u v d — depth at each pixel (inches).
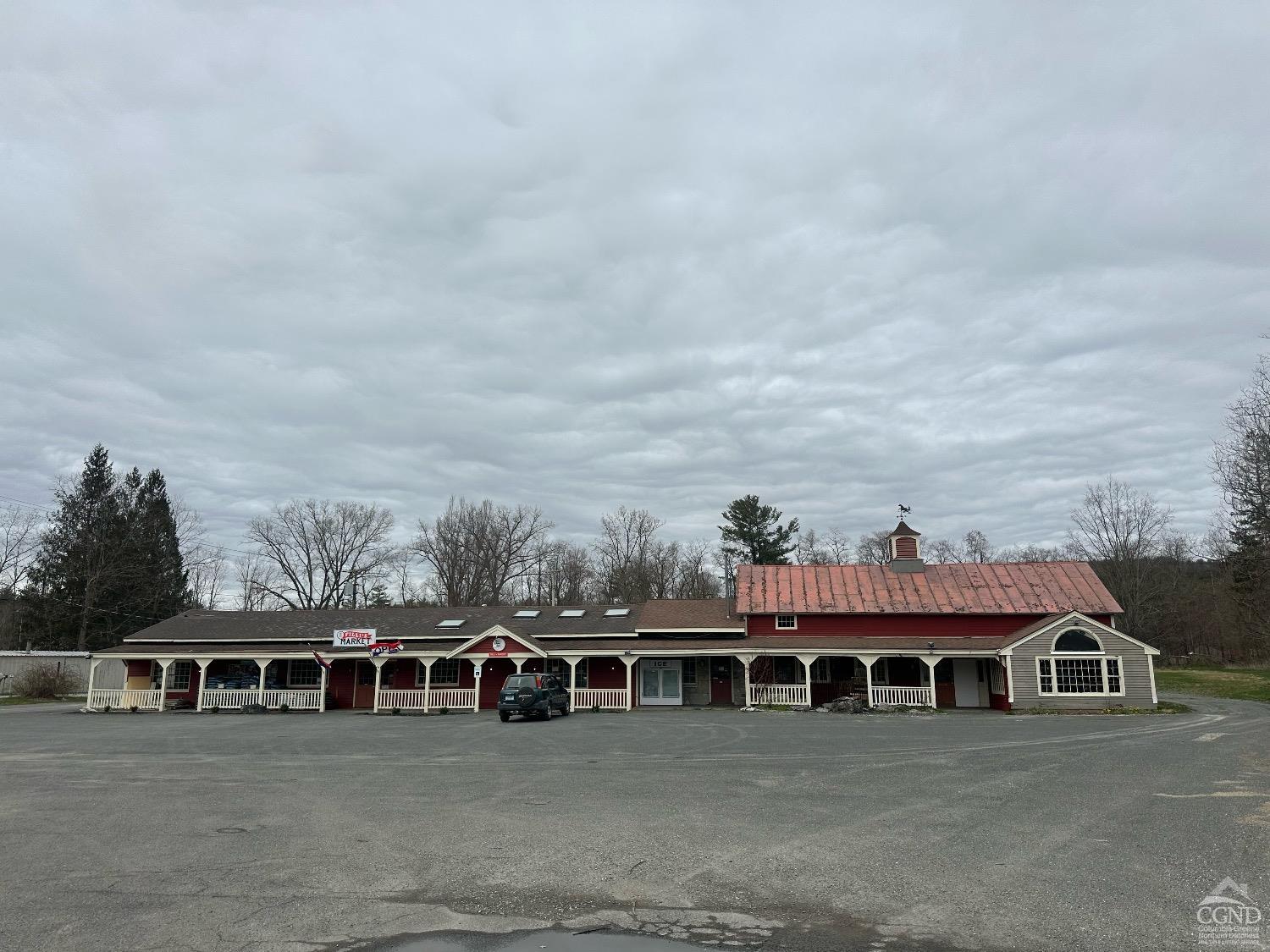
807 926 263.1
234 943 251.6
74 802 502.6
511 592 2778.1
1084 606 1470.2
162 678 1608.0
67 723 1232.2
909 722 1075.3
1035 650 1315.2
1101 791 491.2
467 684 1545.3
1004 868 322.0
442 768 644.7
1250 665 2466.8
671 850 361.7
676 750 757.3
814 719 1136.2
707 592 2802.7
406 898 296.5
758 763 650.8
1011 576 1587.1
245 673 1626.5
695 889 303.3
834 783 542.6
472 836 392.8
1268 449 1450.5
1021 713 1235.2
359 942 252.8
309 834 402.6
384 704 1470.2
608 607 1758.1
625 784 550.9
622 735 910.4
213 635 1649.9
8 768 676.7
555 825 415.5
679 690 1503.4
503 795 512.1
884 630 1523.1
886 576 1633.9
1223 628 2511.1
